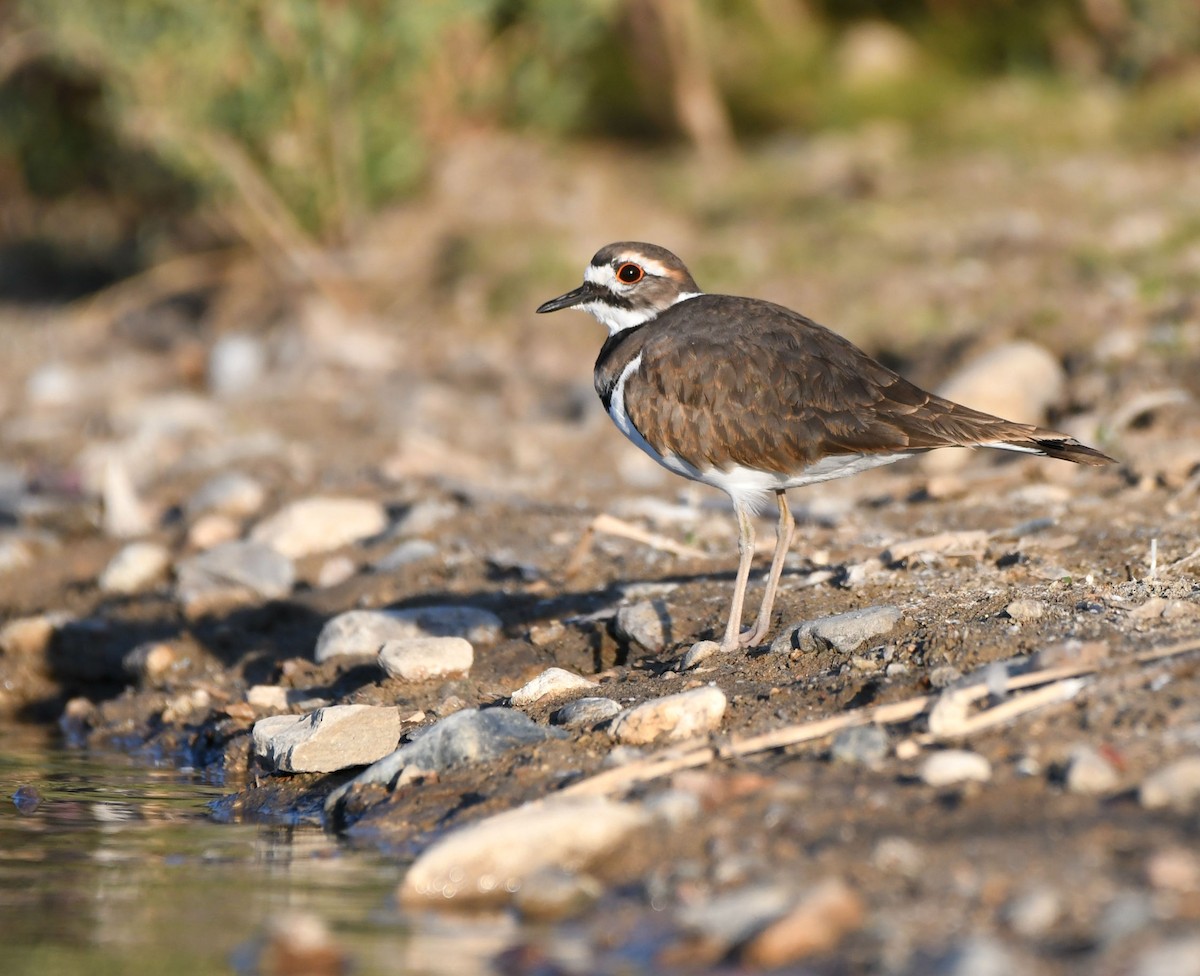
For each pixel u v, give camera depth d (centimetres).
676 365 1056
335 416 1959
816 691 933
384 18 2288
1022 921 635
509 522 1466
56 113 2648
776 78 2914
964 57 2936
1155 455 1391
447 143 2628
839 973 625
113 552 1538
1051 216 2250
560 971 658
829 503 1456
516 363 2108
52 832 915
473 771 906
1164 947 591
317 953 676
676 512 1457
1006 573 1110
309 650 1241
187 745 1136
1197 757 759
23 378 2334
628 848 755
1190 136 2541
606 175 2631
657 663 1066
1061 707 830
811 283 2112
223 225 2541
